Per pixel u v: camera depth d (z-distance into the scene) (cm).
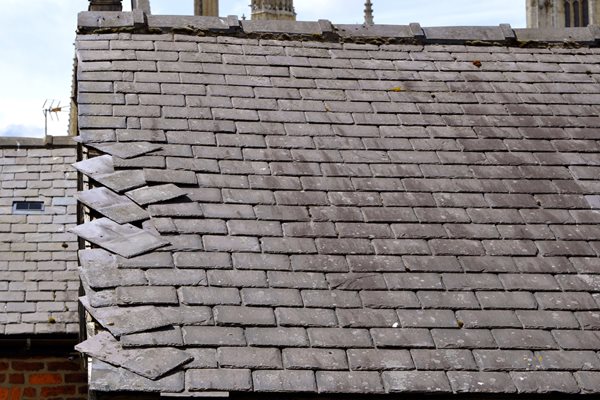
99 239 1080
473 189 1234
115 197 1140
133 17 1438
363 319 1034
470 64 1475
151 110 1280
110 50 1384
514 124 1354
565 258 1148
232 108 1309
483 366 1002
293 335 1002
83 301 1023
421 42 1509
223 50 1422
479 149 1302
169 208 1132
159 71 1356
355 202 1190
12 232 2122
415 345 1013
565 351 1030
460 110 1370
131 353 952
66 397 1919
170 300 1013
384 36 1502
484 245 1153
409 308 1057
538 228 1188
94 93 1295
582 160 1301
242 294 1038
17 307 1934
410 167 1256
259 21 1482
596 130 1358
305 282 1066
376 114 1343
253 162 1227
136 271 1041
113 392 916
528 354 1022
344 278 1080
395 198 1205
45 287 1986
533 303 1083
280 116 1311
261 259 1087
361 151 1273
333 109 1338
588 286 1111
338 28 1500
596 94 1434
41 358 1925
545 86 1442
